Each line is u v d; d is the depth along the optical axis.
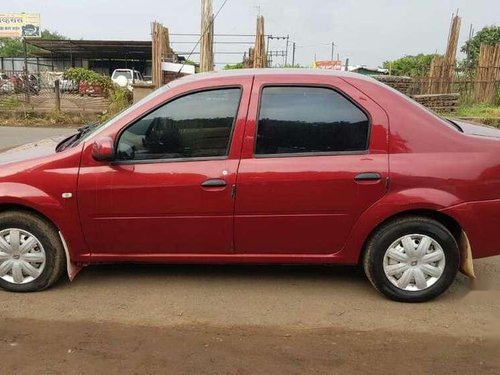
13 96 17.27
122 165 3.78
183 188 3.74
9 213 3.90
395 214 3.77
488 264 4.70
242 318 3.64
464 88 18.11
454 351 3.23
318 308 3.80
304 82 3.79
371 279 3.91
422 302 3.89
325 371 3.00
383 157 3.72
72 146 3.92
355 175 3.70
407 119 3.76
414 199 3.69
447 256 3.82
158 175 3.75
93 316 3.66
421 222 3.77
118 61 43.91
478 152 3.75
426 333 3.45
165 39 23.36
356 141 3.76
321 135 3.78
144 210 3.79
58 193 3.79
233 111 3.79
